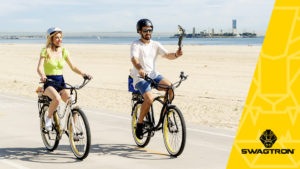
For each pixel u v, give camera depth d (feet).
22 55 148.87
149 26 24.17
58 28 23.86
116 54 147.33
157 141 27.94
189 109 42.22
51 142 26.45
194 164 22.61
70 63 24.13
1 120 35.65
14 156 24.29
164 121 24.61
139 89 24.70
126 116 37.55
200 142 27.48
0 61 121.08
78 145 24.31
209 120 36.29
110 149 25.84
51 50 23.95
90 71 87.92
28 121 35.24
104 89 59.47
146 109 24.73
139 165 22.36
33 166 22.25
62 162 22.99
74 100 23.72
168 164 22.56
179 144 26.27
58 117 24.61
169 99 24.14
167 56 24.29
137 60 23.85
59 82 24.13
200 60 112.06
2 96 52.19
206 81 68.18
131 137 29.22
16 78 78.43
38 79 77.15
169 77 74.43
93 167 22.02
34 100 48.57
